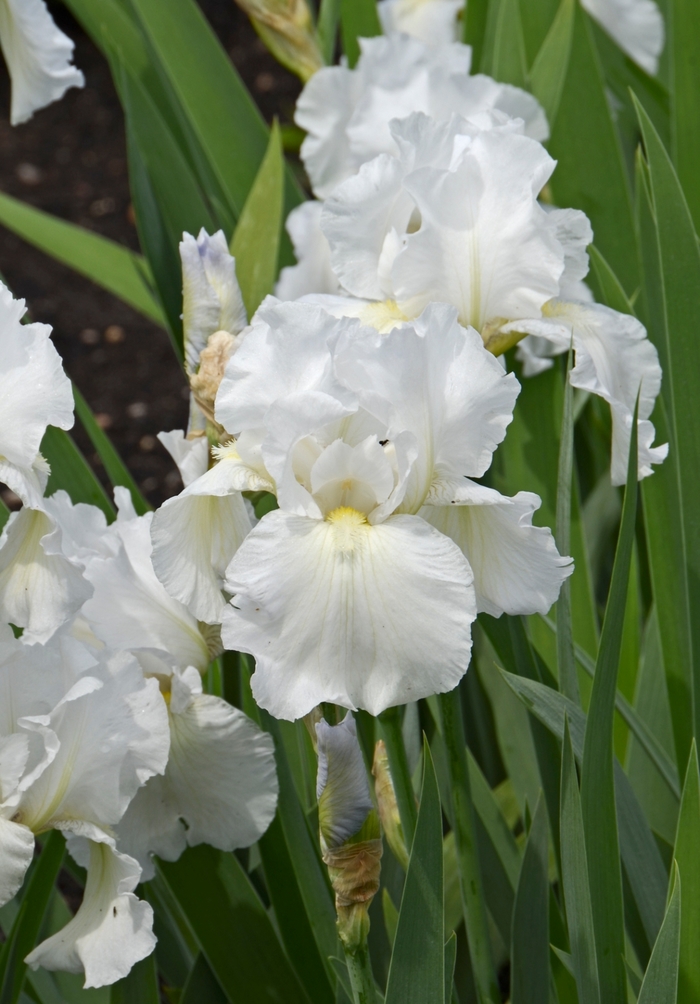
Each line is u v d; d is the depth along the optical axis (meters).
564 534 0.86
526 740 1.00
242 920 0.90
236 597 0.78
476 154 0.87
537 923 0.87
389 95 0.99
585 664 0.94
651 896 0.89
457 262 0.88
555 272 0.88
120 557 0.86
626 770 0.98
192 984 0.91
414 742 0.92
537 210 0.87
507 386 0.80
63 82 0.99
